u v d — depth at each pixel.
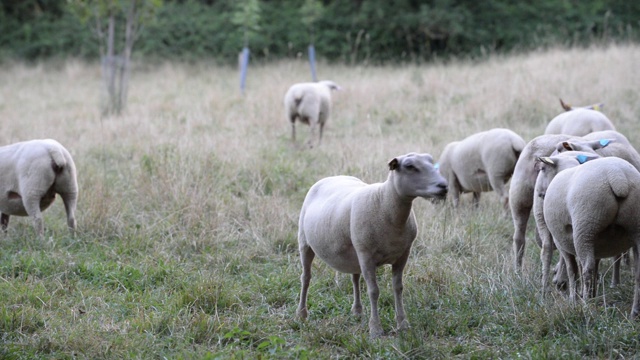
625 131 14.72
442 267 8.81
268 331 7.44
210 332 7.31
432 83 20.64
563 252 7.72
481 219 10.84
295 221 10.76
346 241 7.14
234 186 12.50
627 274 8.81
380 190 6.82
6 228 10.69
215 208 11.18
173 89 24.27
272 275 9.12
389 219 6.79
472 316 7.60
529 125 16.36
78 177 12.41
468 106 17.77
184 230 10.51
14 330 7.34
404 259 7.16
